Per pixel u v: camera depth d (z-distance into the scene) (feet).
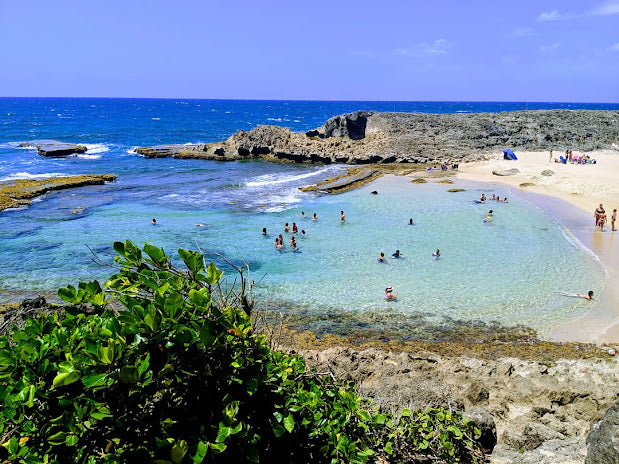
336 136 203.62
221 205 117.60
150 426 11.99
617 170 146.61
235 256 80.94
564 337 54.65
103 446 11.90
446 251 83.15
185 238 90.33
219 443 11.67
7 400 11.84
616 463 18.62
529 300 64.13
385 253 82.53
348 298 65.26
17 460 11.88
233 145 207.31
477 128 208.13
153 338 11.73
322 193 130.72
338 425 16.07
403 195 126.31
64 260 77.97
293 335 54.70
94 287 14.24
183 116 577.43
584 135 199.00
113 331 11.91
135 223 100.27
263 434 13.71
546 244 85.87
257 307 61.93
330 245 86.79
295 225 94.48
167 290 13.20
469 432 21.93
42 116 525.34
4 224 98.27
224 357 13.14
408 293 66.69
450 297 65.41
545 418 30.86
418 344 53.21
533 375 36.19
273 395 14.42
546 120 220.23
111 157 201.57
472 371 37.78
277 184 143.95
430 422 20.89
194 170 170.60
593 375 35.35
